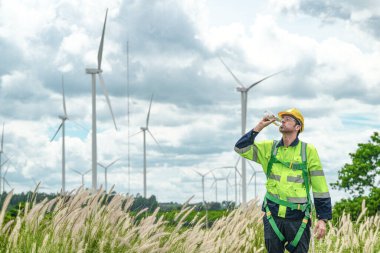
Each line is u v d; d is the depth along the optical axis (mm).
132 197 7496
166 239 7824
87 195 6988
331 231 10445
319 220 6914
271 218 6891
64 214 6664
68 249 6402
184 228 8312
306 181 6816
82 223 6547
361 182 33094
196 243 7969
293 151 6867
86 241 6766
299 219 6801
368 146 33156
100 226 7102
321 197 6824
